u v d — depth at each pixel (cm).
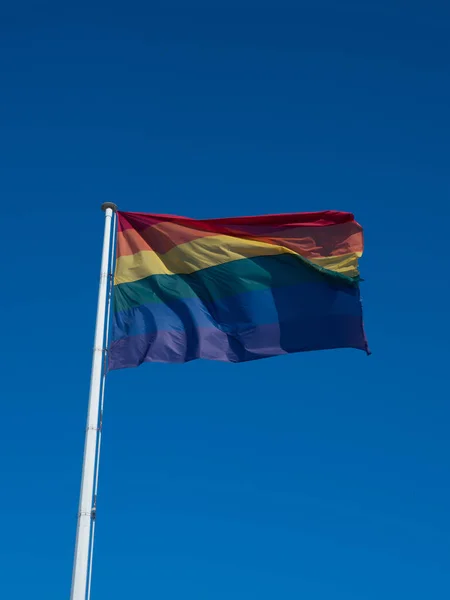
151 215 1955
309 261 1927
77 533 1448
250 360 1847
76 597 1387
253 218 1956
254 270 1925
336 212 1966
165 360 1791
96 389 1627
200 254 1928
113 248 1884
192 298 1880
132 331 1812
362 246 1955
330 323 1891
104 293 1769
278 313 1891
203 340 1830
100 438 1572
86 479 1510
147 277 1883
